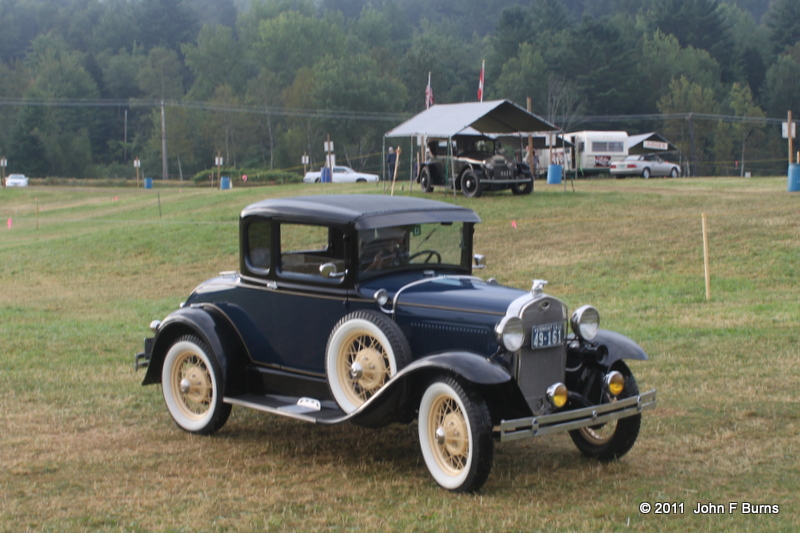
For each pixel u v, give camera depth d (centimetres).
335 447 619
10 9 14225
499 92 7994
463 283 594
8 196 4909
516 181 2431
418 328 558
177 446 620
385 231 596
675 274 1469
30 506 498
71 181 6531
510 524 467
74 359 924
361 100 7881
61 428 664
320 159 7875
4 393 771
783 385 750
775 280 1379
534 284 546
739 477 543
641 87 7794
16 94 9956
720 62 9106
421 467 571
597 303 1259
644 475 551
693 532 458
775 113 8306
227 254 2031
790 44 9619
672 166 3931
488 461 502
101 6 13762
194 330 644
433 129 2380
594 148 4181
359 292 580
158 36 12181
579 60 7675
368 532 459
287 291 618
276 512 489
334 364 570
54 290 1733
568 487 530
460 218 635
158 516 481
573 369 580
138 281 1811
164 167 6969
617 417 539
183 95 10175
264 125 8575
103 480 544
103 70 10619
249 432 660
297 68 9388
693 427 645
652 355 877
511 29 9256
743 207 2045
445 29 13212
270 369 638
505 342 511
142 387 798
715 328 1005
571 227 1953
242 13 11669
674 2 9575
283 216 614
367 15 11719
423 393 544
